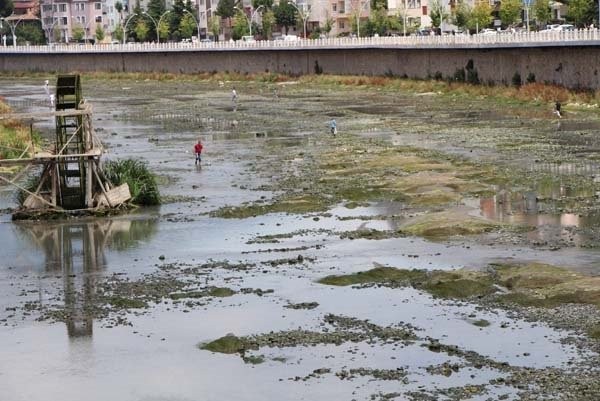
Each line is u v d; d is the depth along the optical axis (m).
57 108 56.91
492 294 37.03
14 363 31.77
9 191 61.12
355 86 141.50
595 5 149.12
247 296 37.88
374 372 29.91
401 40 139.62
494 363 30.17
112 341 33.41
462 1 182.88
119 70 198.75
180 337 33.59
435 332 33.06
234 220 51.81
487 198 55.31
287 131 91.38
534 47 111.00
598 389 28.02
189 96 141.50
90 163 53.97
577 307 35.00
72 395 29.28
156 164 72.50
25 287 40.25
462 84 124.12
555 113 94.06
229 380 29.89
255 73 170.12
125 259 44.25
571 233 46.19
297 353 31.70
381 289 38.22
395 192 57.84
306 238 47.22
